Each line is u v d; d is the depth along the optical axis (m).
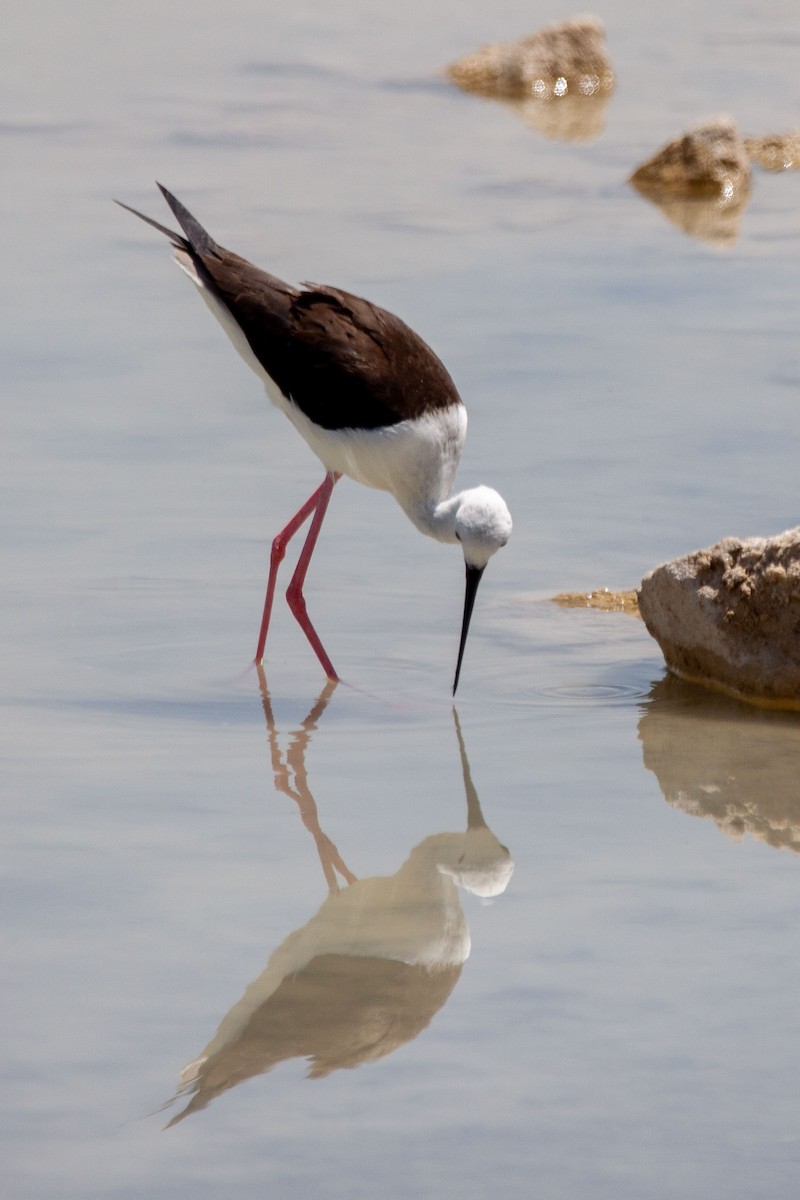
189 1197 5.57
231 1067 6.28
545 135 25.70
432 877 7.83
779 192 22.59
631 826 8.42
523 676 10.66
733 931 7.30
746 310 17.25
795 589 9.93
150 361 15.98
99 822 8.37
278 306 11.44
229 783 8.92
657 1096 6.12
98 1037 6.45
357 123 26.11
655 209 21.45
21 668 10.54
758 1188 5.64
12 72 28.70
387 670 10.78
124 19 33.44
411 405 11.21
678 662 10.66
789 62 30.34
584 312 17.12
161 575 12.01
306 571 11.92
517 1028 6.57
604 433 14.22
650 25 33.53
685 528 12.58
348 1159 5.77
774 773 9.12
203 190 21.83
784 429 14.23
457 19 33.97
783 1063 6.32
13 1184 5.62
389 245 19.39
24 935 7.20
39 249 19.17
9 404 14.81
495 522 10.67
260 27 33.19
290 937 7.25
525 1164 5.75
